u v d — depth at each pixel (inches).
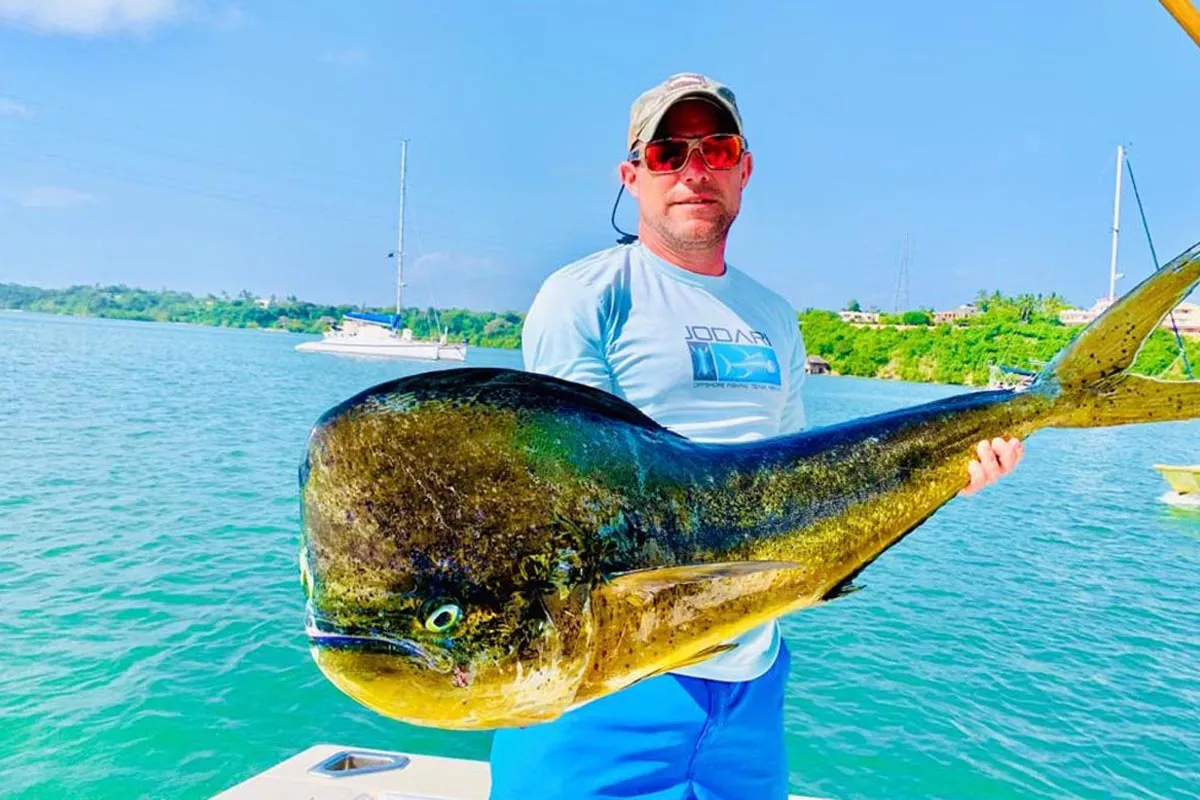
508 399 69.4
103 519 652.1
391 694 63.3
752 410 111.6
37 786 285.0
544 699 67.4
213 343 4146.2
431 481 64.3
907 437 93.4
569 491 68.4
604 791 103.1
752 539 80.3
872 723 364.8
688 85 109.3
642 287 109.1
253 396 1748.3
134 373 2150.6
